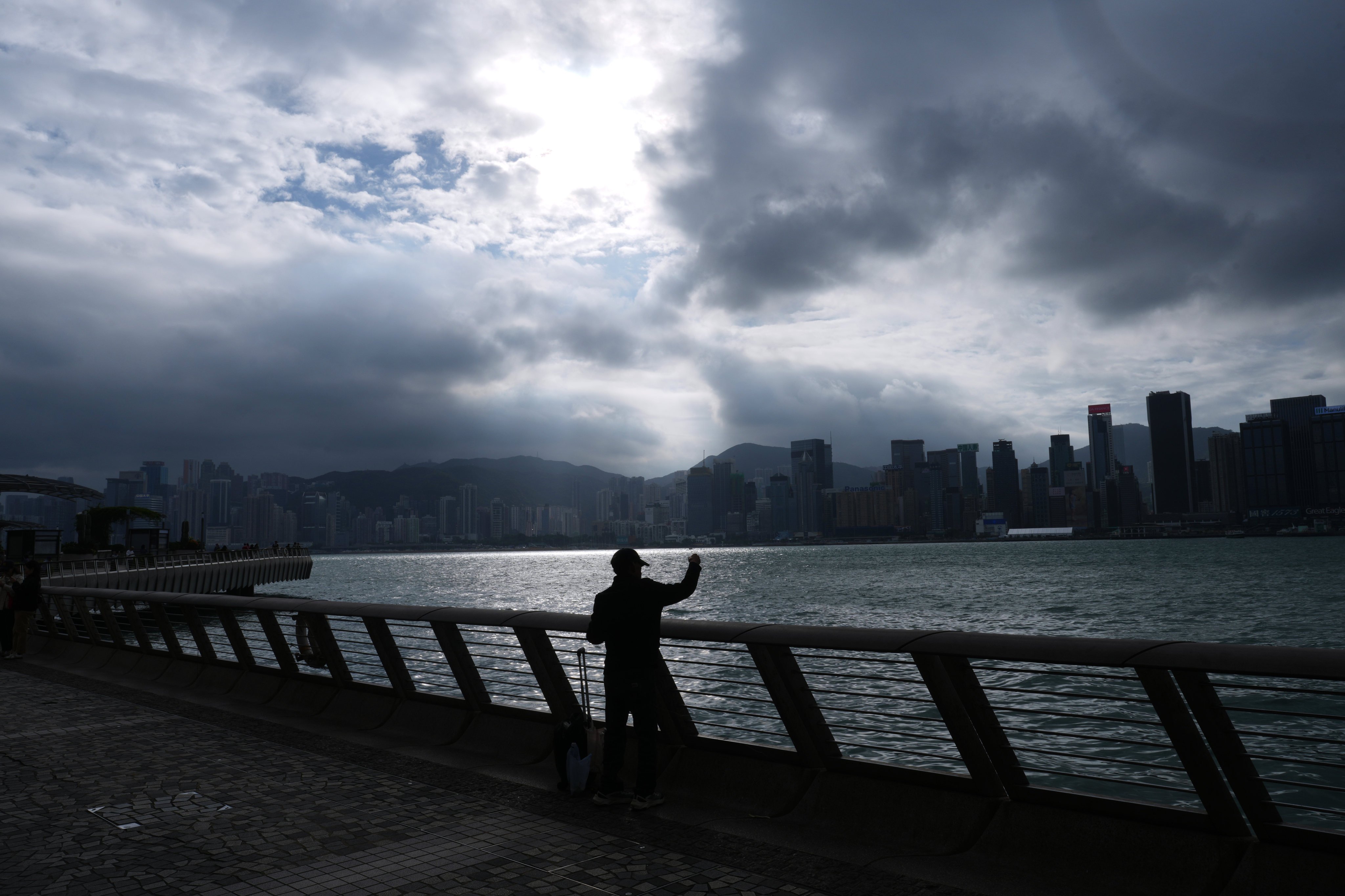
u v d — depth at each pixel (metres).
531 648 7.27
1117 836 4.48
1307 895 3.86
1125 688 23.27
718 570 180.12
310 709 9.84
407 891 4.67
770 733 5.95
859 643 5.25
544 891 4.61
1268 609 63.59
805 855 5.05
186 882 4.91
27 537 53.69
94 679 13.19
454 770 7.20
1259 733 3.98
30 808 6.43
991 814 4.96
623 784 6.26
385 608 8.66
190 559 77.69
